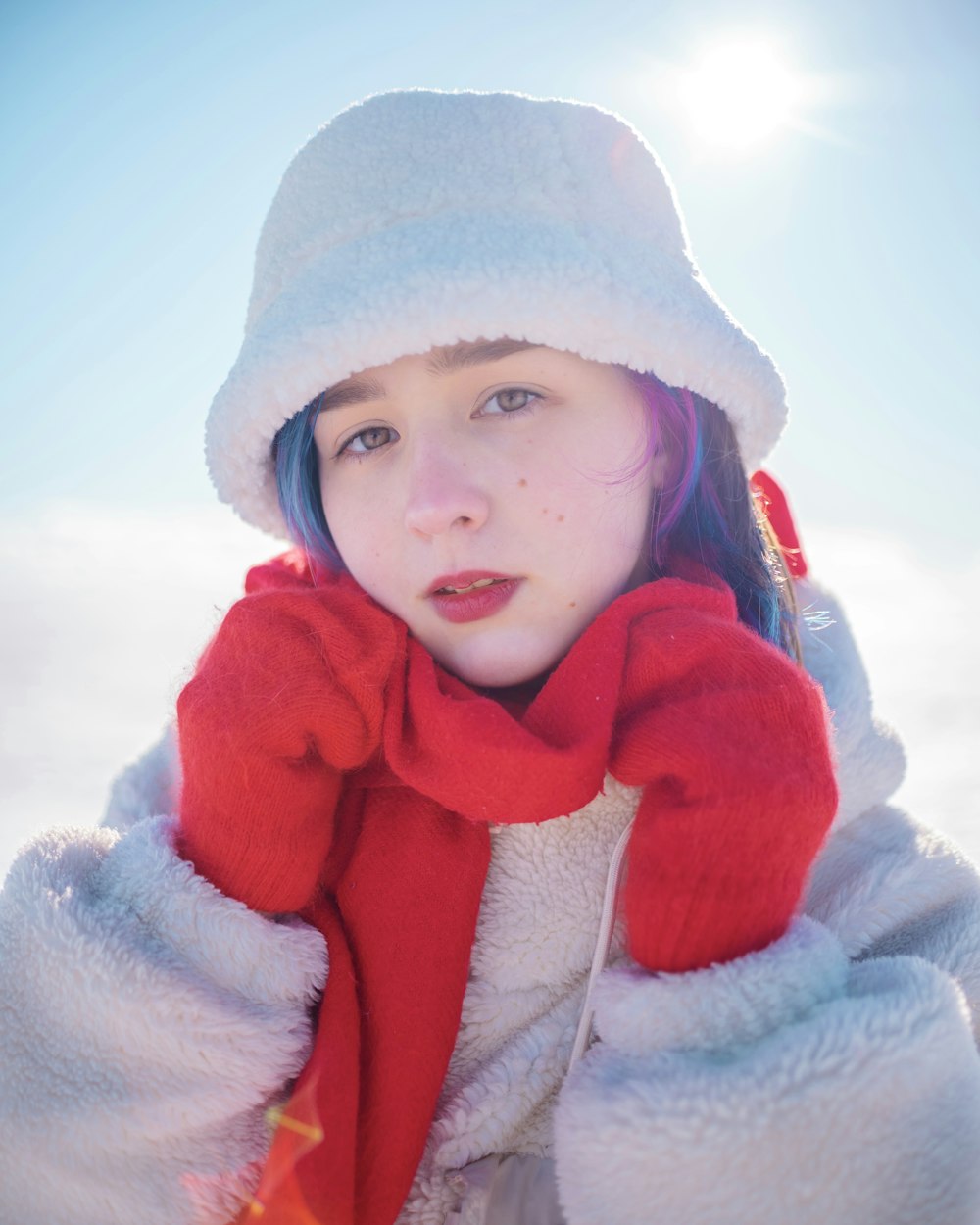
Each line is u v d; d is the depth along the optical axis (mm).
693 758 648
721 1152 570
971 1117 609
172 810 906
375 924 740
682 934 635
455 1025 720
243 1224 663
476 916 750
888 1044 586
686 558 846
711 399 799
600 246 748
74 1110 678
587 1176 600
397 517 754
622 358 734
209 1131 682
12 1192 688
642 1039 626
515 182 751
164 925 699
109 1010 677
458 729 684
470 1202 701
